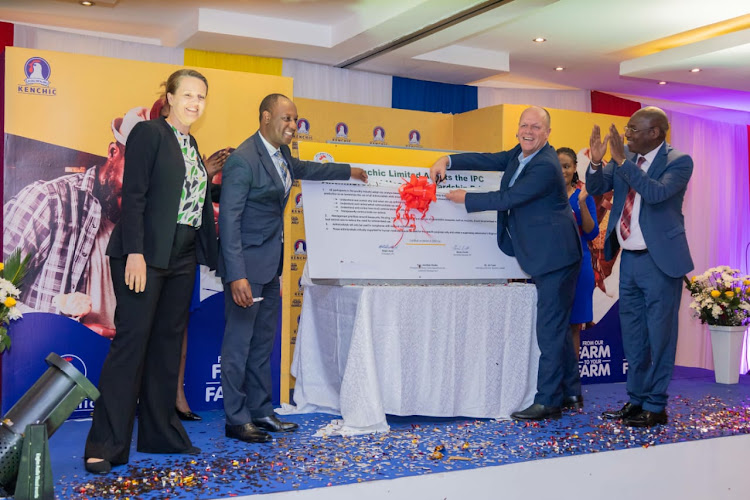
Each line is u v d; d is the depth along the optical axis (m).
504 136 6.43
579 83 8.13
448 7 5.42
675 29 6.18
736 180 8.89
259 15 6.23
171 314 3.41
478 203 4.37
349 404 3.89
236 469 3.15
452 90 8.02
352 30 6.22
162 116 3.42
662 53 6.19
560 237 4.33
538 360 4.51
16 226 4.20
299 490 2.85
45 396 2.90
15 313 3.93
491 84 8.20
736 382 6.12
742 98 7.86
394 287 4.03
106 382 3.19
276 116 3.75
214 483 2.94
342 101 7.38
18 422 2.85
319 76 7.24
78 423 4.16
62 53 4.30
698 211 8.62
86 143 4.35
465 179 4.70
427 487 3.06
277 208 3.88
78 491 2.83
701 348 8.10
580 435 3.90
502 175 4.78
